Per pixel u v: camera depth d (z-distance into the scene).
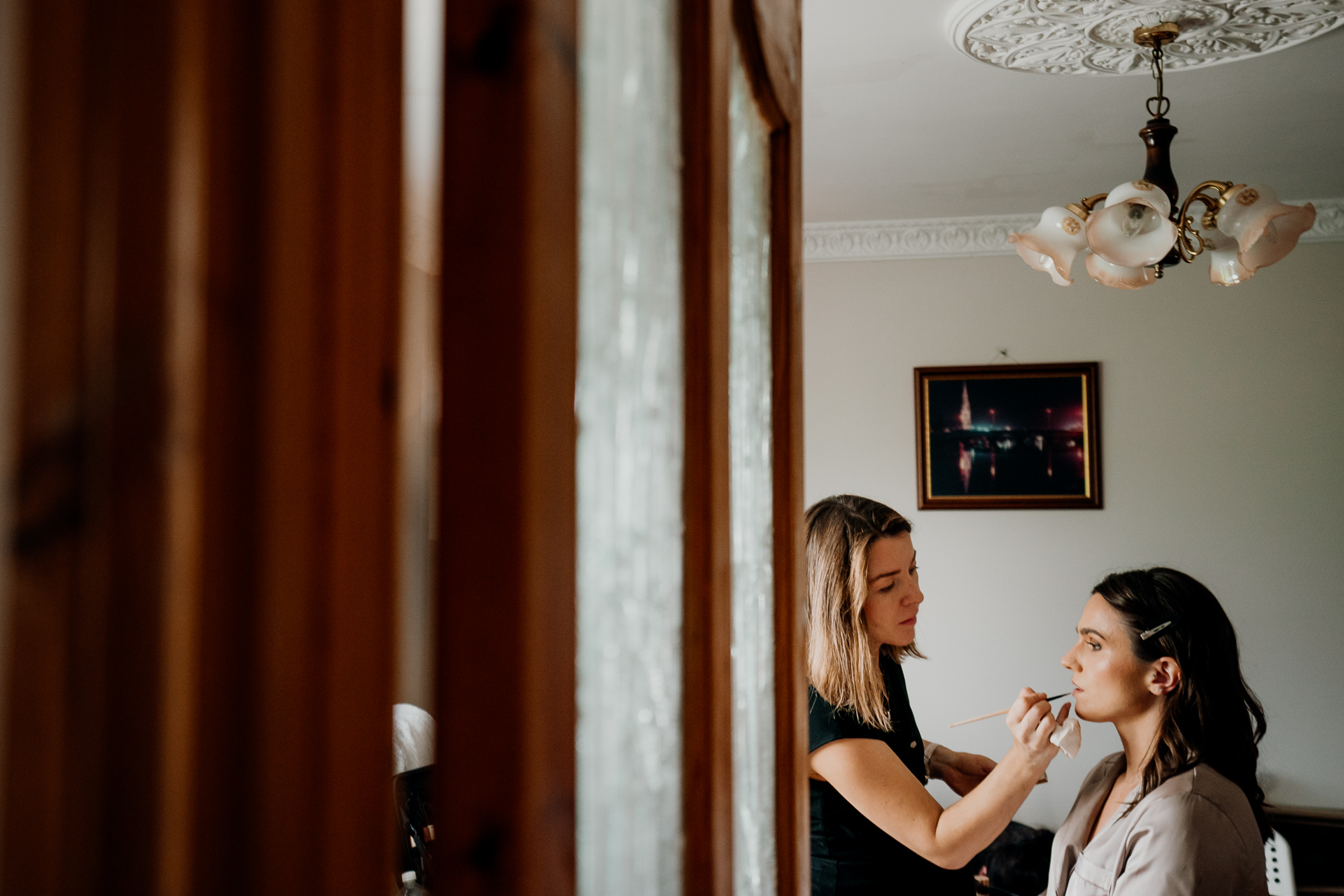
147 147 0.24
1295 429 3.94
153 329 0.24
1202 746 1.56
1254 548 3.95
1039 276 4.15
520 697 0.32
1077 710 1.66
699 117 0.56
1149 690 1.59
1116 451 4.06
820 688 1.55
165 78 0.24
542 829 0.33
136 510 0.24
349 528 0.28
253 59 0.26
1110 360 4.08
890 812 1.48
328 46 0.28
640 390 0.49
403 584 0.31
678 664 0.55
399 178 0.31
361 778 0.29
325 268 0.28
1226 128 3.19
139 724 0.24
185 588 0.24
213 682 0.25
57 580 0.24
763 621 0.79
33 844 0.23
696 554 0.56
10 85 0.25
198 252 0.25
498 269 0.32
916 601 1.56
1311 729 3.87
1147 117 3.09
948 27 2.51
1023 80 2.82
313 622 0.27
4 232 0.25
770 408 0.85
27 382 0.24
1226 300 4.01
